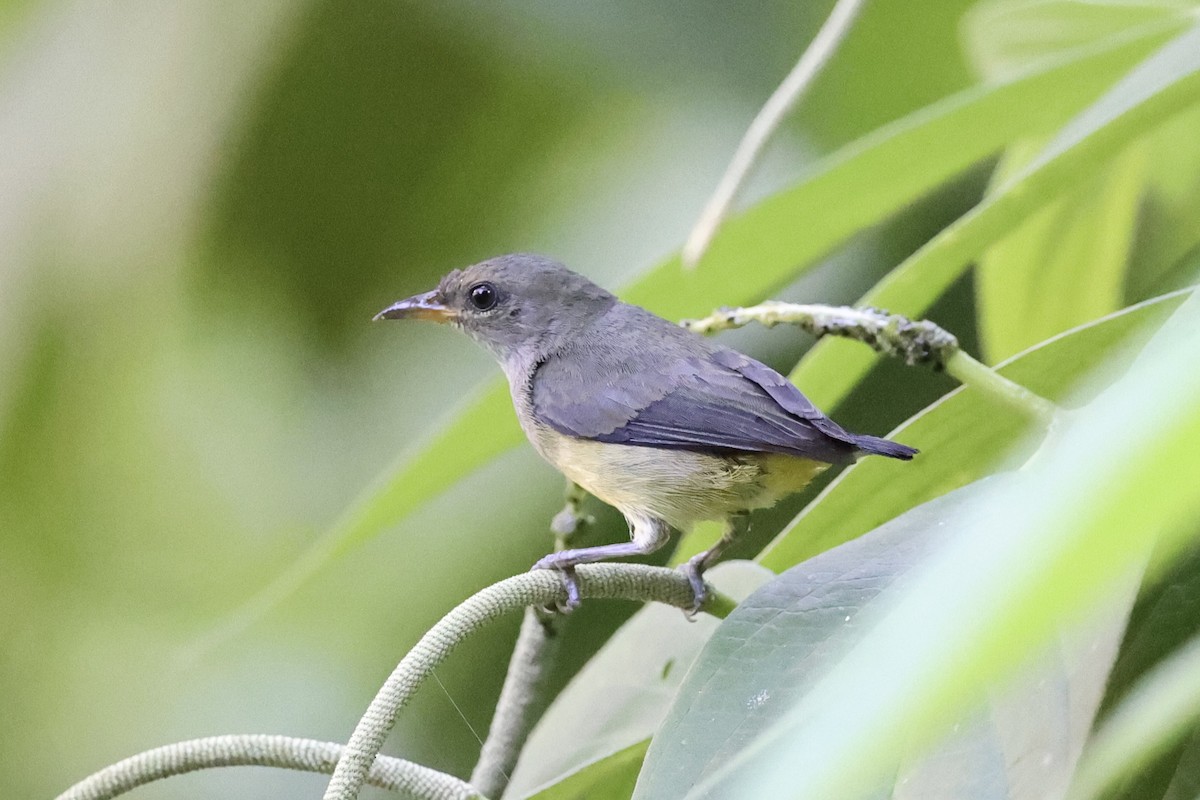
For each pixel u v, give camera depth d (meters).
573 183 2.82
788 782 0.90
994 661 0.77
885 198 2.69
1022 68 2.73
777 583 2.67
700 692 2.55
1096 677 2.01
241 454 2.83
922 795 2.06
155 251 2.81
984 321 2.73
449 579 2.81
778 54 2.79
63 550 2.83
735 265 2.70
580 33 2.80
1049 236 2.72
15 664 2.82
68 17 2.80
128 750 2.82
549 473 2.81
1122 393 0.79
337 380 2.83
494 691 2.80
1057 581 0.74
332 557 2.71
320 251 2.83
